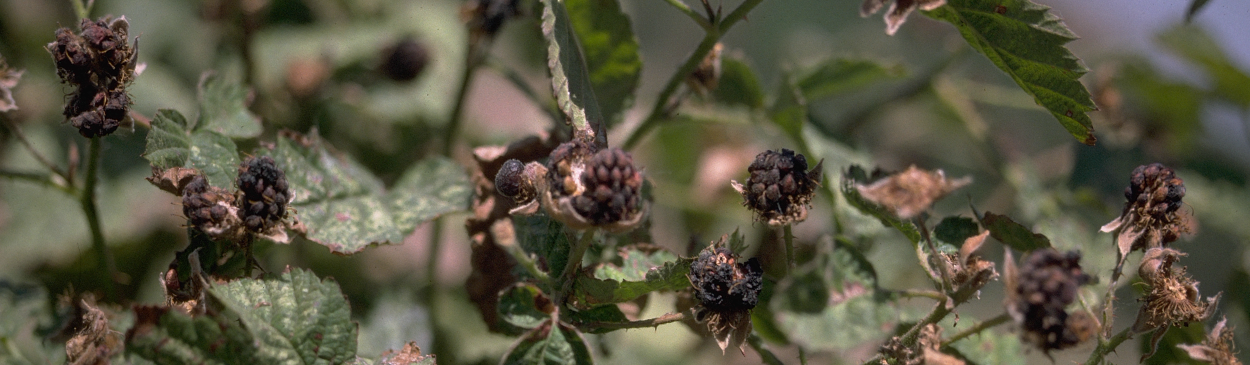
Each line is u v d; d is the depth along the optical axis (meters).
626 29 0.56
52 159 0.65
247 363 0.49
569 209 0.47
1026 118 0.91
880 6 0.51
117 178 0.64
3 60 0.53
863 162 0.65
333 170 0.55
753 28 0.92
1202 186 0.70
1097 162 0.69
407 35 0.68
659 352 0.65
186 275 0.50
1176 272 0.50
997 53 0.52
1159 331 0.50
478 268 0.55
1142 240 0.50
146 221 0.64
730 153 0.70
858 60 0.64
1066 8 0.85
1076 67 0.51
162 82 0.67
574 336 0.49
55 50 0.49
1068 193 0.67
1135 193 0.50
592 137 0.50
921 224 0.49
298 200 0.54
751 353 0.65
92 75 0.50
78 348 0.49
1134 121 0.72
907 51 0.87
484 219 0.54
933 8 0.51
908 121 0.81
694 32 0.93
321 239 0.53
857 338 0.51
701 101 0.61
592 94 0.53
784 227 0.51
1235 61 0.68
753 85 0.62
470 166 0.57
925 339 0.49
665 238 0.70
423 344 0.61
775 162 0.50
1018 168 0.68
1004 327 0.56
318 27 0.68
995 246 0.67
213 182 0.52
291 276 0.50
